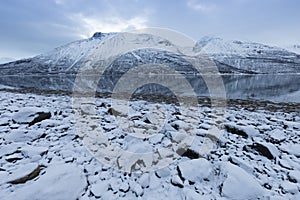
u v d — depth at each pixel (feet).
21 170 10.98
